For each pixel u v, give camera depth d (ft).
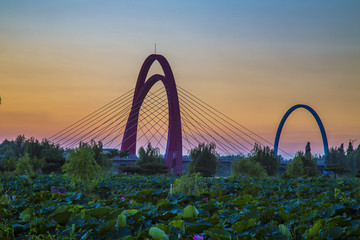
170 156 248.11
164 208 34.68
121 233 24.80
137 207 35.83
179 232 24.68
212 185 72.90
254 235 23.84
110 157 199.00
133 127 298.97
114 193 62.59
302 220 27.58
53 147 191.52
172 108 256.93
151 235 22.06
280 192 59.62
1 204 32.01
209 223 26.45
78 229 25.66
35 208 32.86
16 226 24.66
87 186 65.10
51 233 25.18
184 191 53.52
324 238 23.68
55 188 60.49
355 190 52.24
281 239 23.59
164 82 263.90
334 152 353.10
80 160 68.18
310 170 221.46
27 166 125.18
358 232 23.15
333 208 31.48
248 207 34.60
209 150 197.88
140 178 92.12
